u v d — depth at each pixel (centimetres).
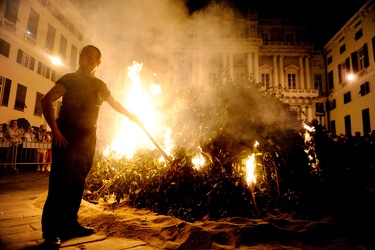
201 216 303
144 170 369
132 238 230
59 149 214
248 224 240
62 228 222
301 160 379
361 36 2238
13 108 1588
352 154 495
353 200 371
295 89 2984
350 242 217
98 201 371
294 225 255
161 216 277
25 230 250
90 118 233
